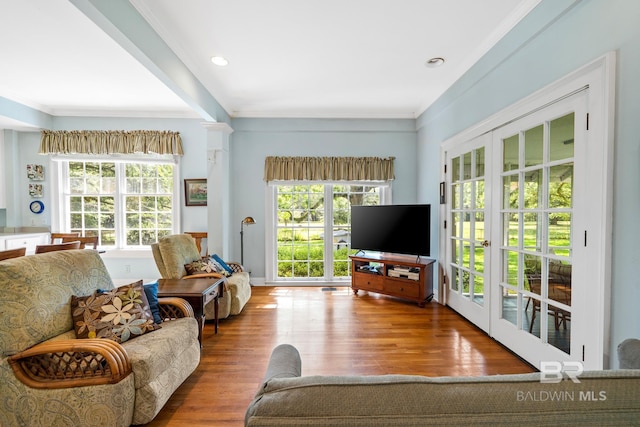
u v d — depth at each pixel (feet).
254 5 6.71
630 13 4.75
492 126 8.46
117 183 14.84
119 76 10.56
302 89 11.60
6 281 4.73
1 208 14.10
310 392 1.88
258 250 14.73
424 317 10.51
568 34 5.91
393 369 7.15
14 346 4.65
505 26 7.43
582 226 5.70
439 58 9.21
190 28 7.61
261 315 10.71
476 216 9.64
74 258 6.07
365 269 13.15
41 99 12.89
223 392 6.30
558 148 6.36
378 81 10.85
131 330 5.71
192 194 14.70
